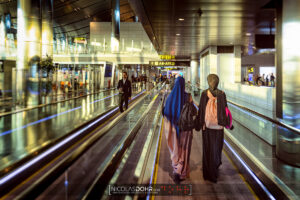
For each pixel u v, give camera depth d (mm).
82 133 6965
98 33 44469
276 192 2902
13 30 38156
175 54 27203
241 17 9078
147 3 7391
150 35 13469
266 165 3844
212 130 3594
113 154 3916
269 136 5168
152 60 32625
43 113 10477
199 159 4750
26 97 13141
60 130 7016
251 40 15922
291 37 3959
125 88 9539
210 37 14414
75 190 2482
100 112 10227
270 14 8641
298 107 3910
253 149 4770
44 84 15352
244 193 3324
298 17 3900
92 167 3113
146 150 4473
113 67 27406
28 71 13648
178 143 3646
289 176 3352
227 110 3533
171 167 4320
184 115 3484
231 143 4914
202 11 8281
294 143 3814
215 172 3611
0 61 17938
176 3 7383
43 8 20375
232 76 22125
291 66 3963
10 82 13133
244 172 3840
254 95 6422
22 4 15602
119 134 5676
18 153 4887
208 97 3604
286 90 4016
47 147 5562
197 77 32469
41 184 2016
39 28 16016
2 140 5953
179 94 3637
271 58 33469
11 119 8992
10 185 3732
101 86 24312
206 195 3262
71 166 2361
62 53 33062
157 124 6719
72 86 20828
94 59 32656
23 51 15742
